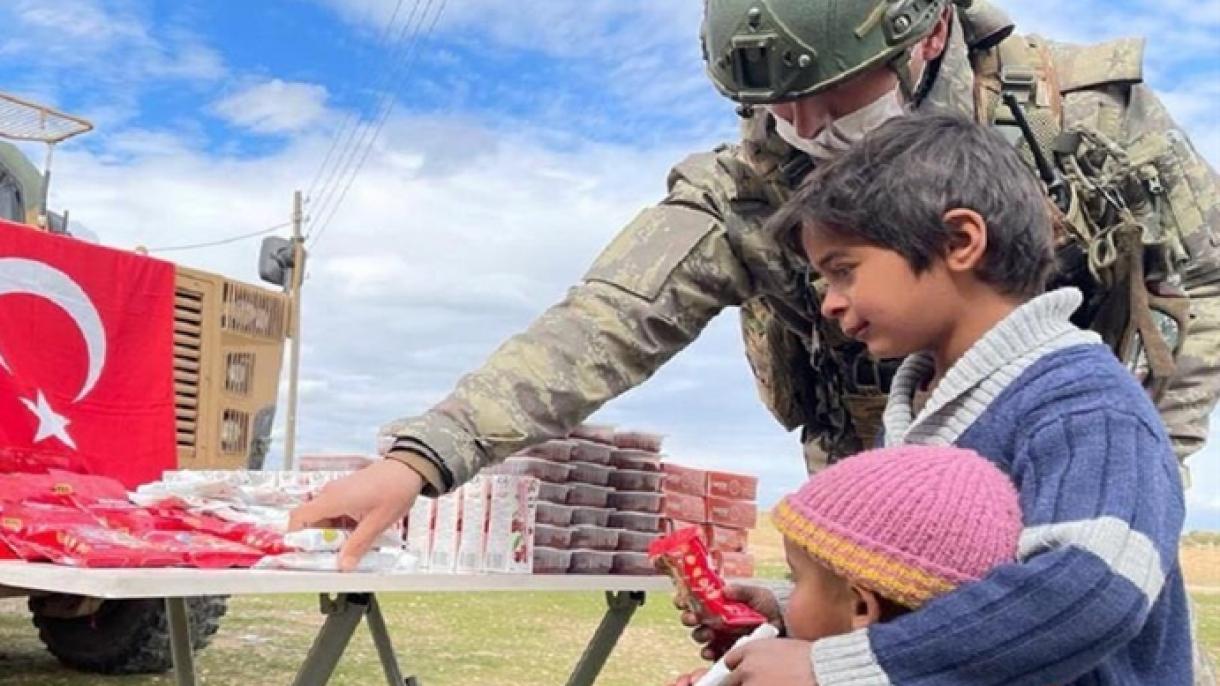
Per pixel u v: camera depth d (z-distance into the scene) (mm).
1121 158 2020
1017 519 1263
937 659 1173
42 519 2143
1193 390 2080
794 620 1320
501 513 2498
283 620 6391
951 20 2035
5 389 3680
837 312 1475
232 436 4445
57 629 4672
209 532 2256
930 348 1475
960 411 1428
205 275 4355
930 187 1386
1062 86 2121
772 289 2256
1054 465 1285
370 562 2180
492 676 4957
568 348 2172
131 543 2045
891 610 1251
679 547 1692
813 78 1880
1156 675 1343
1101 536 1188
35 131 4820
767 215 2221
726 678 1311
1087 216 1986
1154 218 2039
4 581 1917
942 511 1225
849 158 1449
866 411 2336
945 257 1405
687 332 2285
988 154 1431
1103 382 1343
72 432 3838
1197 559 11062
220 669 4824
